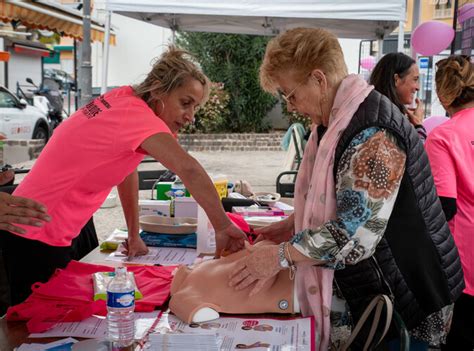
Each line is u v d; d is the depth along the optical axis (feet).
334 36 5.03
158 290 5.81
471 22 14.16
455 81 7.85
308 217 5.01
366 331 4.98
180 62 6.75
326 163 4.90
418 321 5.25
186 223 8.36
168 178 11.39
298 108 5.20
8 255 7.14
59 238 7.01
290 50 4.94
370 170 4.65
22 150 16.24
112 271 6.10
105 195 7.33
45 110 44.01
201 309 5.10
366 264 5.03
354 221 4.66
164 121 6.88
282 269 5.34
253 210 9.19
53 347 4.58
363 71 31.81
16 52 48.62
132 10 18.63
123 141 6.30
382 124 4.74
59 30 27.25
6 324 5.15
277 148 42.57
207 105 42.11
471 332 8.07
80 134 6.52
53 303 5.31
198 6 17.66
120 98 6.64
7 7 22.54
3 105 33.78
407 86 10.52
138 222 7.59
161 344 4.56
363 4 17.34
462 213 7.82
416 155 4.98
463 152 7.59
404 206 4.99
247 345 4.64
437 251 5.23
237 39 43.14
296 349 4.57
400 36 17.62
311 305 5.15
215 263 5.70
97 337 4.81
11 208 5.10
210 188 6.17
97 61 52.90
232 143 42.11
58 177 6.69
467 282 7.91
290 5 17.49
